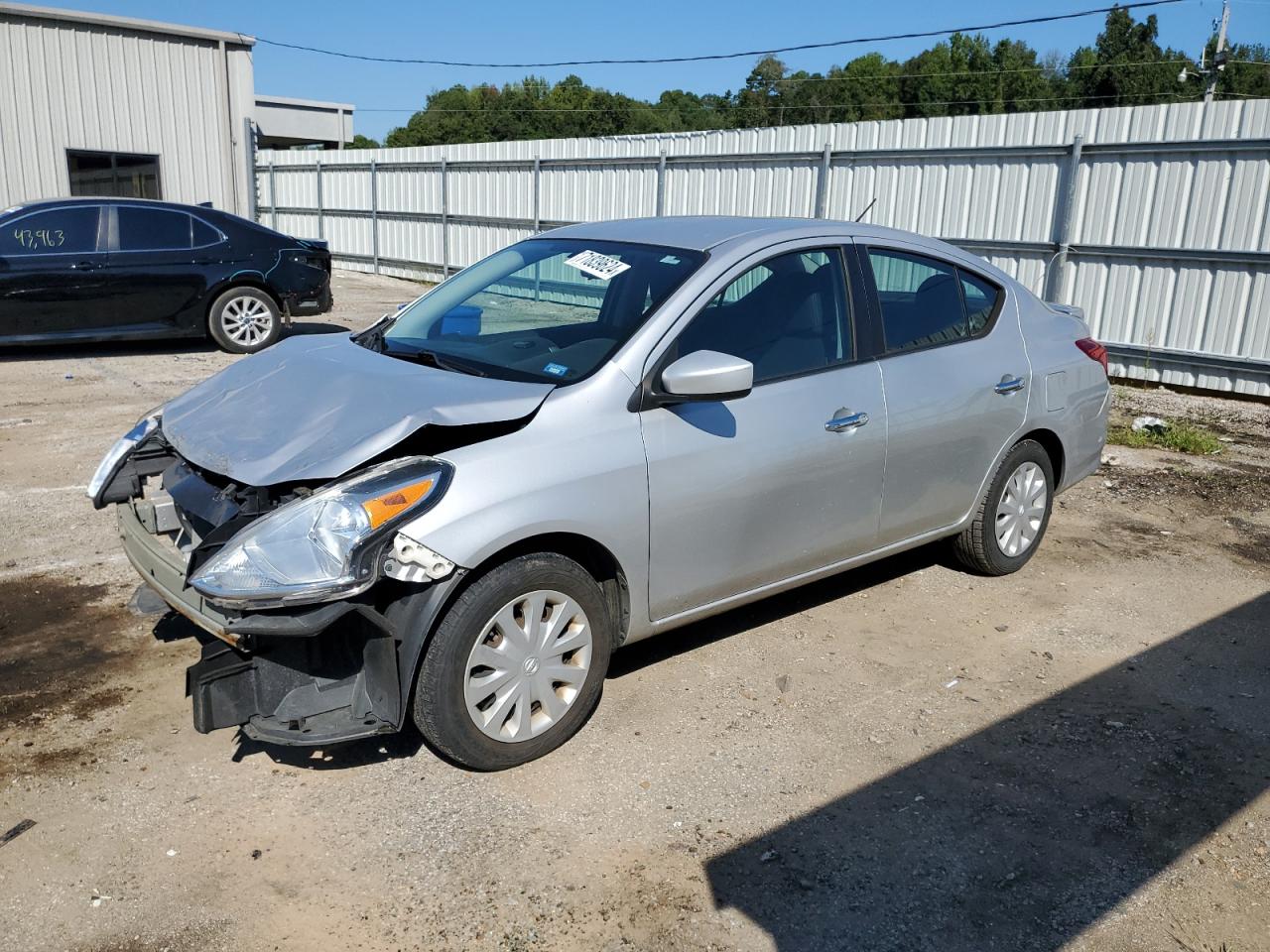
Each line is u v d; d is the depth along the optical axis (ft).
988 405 15.31
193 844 9.86
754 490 12.42
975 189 39.86
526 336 12.76
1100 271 37.11
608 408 11.28
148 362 35.45
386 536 9.68
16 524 18.47
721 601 12.77
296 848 9.83
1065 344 16.98
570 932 8.81
